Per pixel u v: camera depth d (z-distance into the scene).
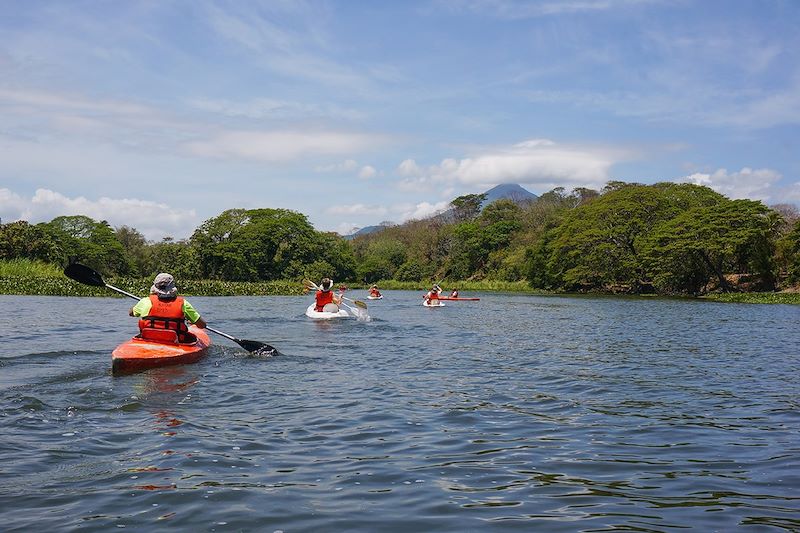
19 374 8.41
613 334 16.97
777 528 3.79
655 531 3.73
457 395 7.79
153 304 9.68
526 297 50.00
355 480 4.56
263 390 7.81
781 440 5.83
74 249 83.19
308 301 34.56
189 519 3.77
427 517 3.90
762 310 31.33
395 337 14.69
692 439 5.84
